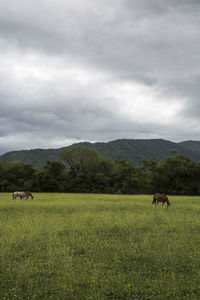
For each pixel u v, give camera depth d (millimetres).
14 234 10367
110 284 5918
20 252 8211
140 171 71125
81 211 19500
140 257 7754
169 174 62406
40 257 7797
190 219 14836
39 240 9727
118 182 67312
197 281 6109
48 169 66375
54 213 18344
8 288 5812
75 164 70875
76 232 11039
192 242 9297
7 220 14539
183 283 5973
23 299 5348
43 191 64750
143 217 15383
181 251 8164
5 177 65938
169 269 6836
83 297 5363
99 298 5246
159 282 5938
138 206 23344
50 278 6234
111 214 17094
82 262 7328
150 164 70500
